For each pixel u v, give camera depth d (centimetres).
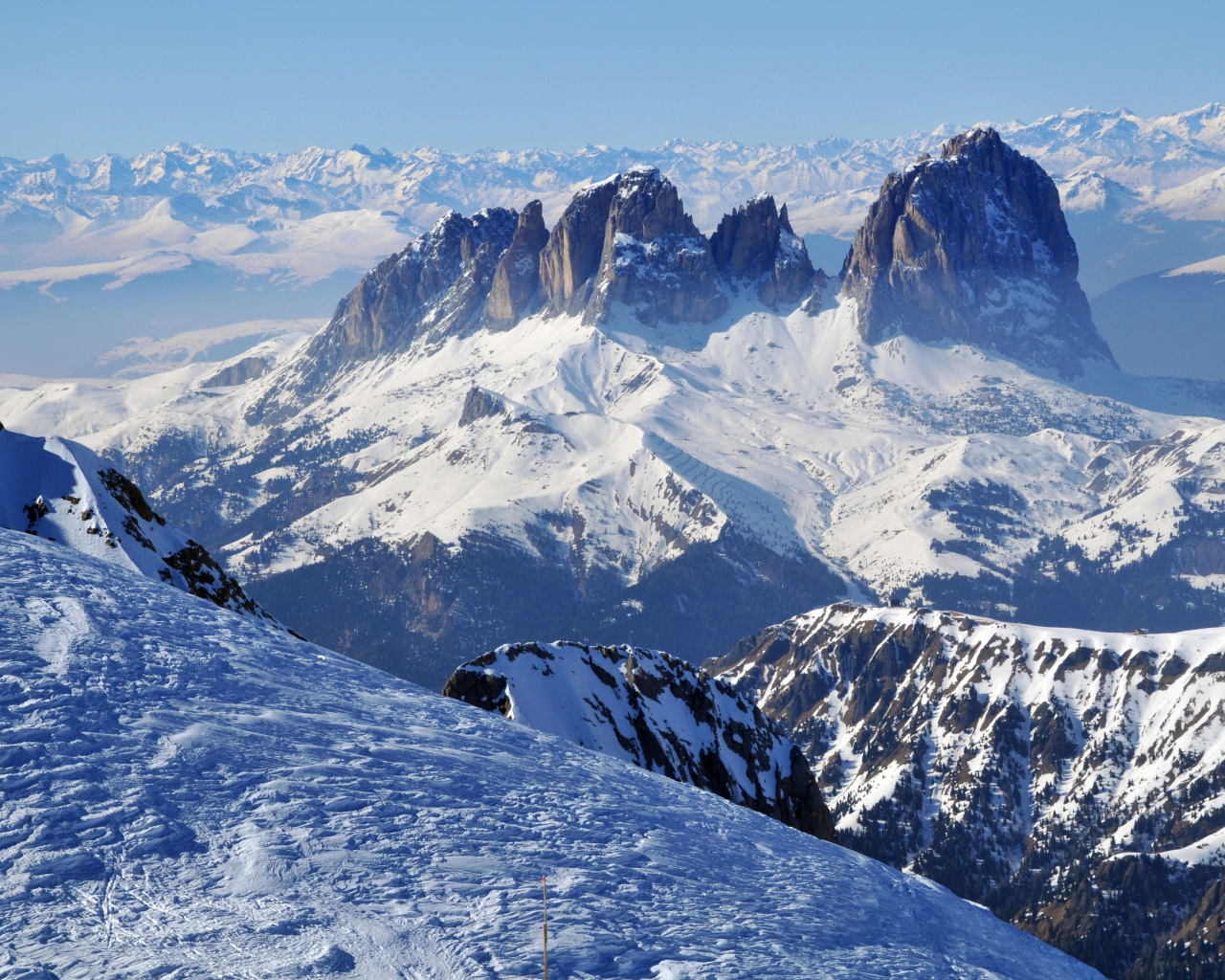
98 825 2384
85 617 3806
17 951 1866
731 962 2409
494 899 2447
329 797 2822
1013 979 3058
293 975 1936
